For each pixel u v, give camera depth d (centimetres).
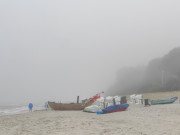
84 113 2783
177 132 1130
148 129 1248
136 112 2508
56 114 2698
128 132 1151
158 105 3653
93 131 1202
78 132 1180
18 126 1602
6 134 1223
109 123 1561
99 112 2569
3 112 4197
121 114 2328
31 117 2405
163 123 1505
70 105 3644
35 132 1251
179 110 2594
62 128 1361
